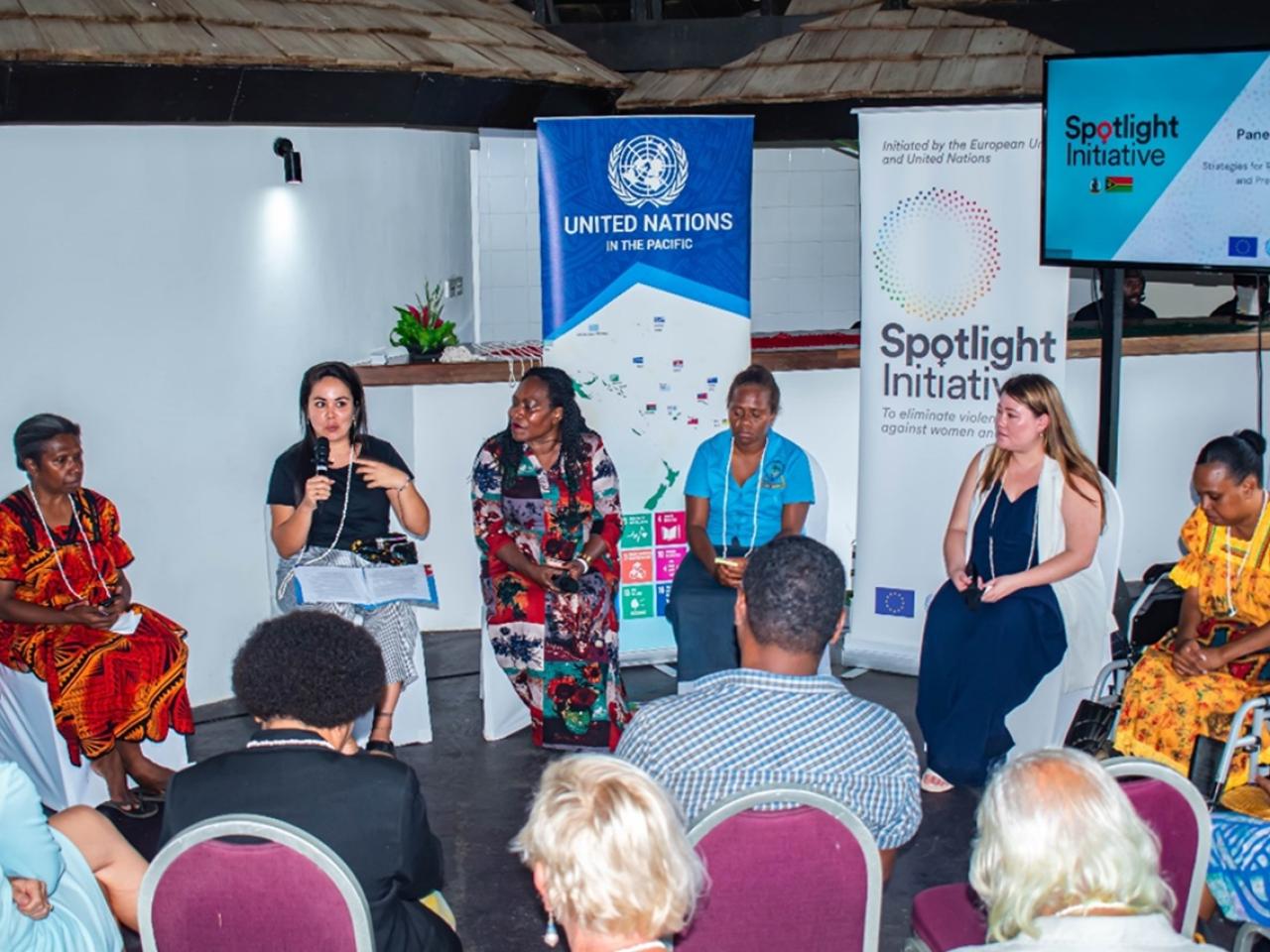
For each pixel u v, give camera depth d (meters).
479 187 9.18
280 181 5.72
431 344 6.27
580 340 5.59
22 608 4.45
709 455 5.30
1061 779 2.17
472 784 4.91
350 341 6.30
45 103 4.61
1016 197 5.30
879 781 2.69
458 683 5.88
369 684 2.73
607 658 5.15
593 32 6.56
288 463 4.89
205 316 5.45
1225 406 6.73
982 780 4.67
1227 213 4.94
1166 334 6.52
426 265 7.20
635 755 2.70
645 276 5.58
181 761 4.89
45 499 4.52
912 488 5.70
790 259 10.07
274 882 2.50
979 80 6.10
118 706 4.48
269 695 2.67
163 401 5.34
